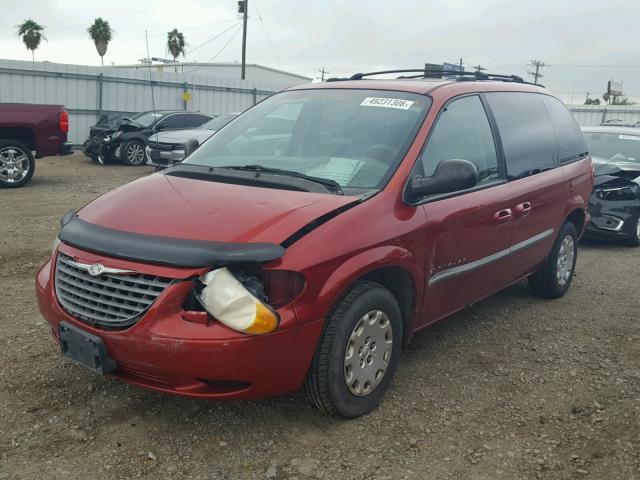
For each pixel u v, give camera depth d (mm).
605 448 3344
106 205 3561
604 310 5672
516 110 5094
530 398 3896
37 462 3043
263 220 3182
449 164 3684
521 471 3127
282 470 3062
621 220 8273
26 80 20547
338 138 4082
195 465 3074
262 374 3012
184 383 3014
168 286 2941
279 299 3051
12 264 6430
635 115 34719
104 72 22219
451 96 4348
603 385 4105
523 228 4844
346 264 3229
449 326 5113
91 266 3133
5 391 3705
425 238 3748
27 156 12055
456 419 3604
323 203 3383
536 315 5457
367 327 3459
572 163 5746
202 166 4094
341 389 3348
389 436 3393
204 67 47156
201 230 3105
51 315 3367
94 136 17578
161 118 17656
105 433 3312
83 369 4008
